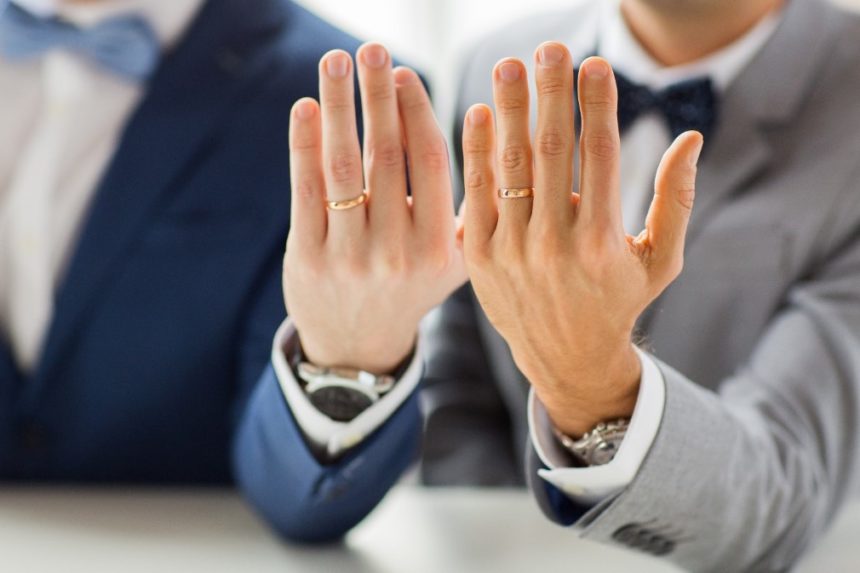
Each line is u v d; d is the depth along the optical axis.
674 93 1.34
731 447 1.05
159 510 1.29
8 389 1.38
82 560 1.16
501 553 1.17
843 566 1.15
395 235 1.03
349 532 1.21
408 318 1.08
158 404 1.36
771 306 1.29
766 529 1.09
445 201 1.03
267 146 1.36
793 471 1.12
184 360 1.35
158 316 1.35
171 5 1.39
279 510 1.19
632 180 1.36
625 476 1.01
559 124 0.93
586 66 0.93
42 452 1.37
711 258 1.31
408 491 1.35
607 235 0.93
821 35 1.35
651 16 1.35
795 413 1.18
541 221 0.94
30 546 1.19
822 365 1.21
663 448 1.00
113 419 1.36
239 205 1.35
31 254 1.39
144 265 1.35
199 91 1.37
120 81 1.40
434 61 2.63
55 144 1.40
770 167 1.32
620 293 0.95
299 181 1.03
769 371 1.21
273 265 1.34
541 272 0.94
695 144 0.94
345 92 1.00
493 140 0.96
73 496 1.32
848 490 1.21
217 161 1.35
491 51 1.51
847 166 1.30
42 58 1.41
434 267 1.04
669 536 1.05
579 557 1.16
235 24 1.39
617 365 0.99
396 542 1.21
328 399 1.13
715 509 1.04
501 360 1.45
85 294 1.35
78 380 1.36
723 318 1.30
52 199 1.39
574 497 1.05
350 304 1.06
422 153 1.03
